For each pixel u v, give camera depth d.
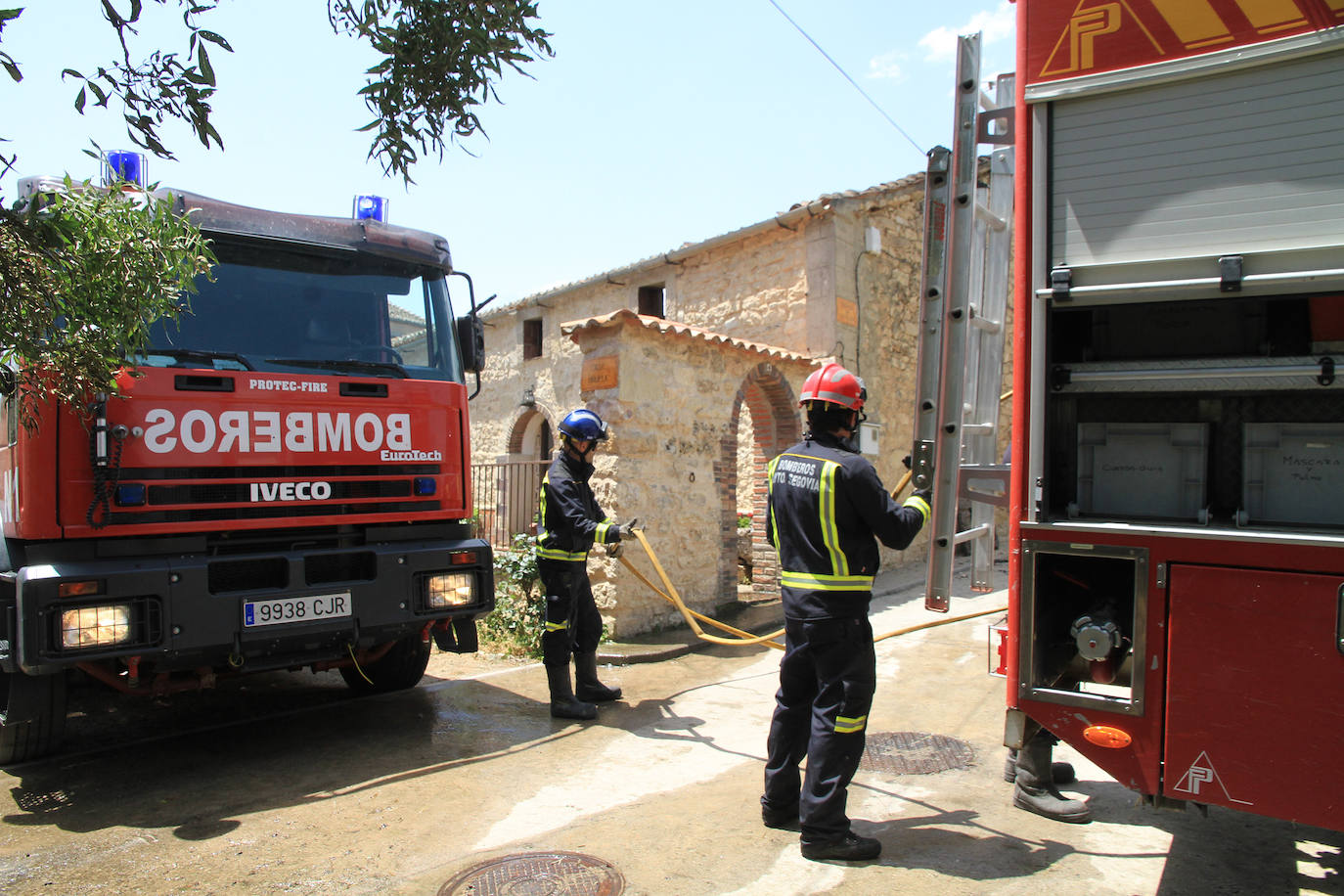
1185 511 2.88
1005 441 9.59
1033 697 2.84
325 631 4.35
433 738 4.86
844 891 3.00
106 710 5.57
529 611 7.33
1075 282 2.71
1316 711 2.38
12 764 4.39
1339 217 2.34
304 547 4.51
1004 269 3.86
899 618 8.21
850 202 10.89
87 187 2.90
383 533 4.73
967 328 3.37
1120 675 2.86
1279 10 2.41
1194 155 2.54
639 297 13.10
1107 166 2.67
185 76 2.35
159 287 3.02
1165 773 2.60
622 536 5.13
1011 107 3.12
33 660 3.62
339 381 4.55
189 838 3.51
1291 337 2.89
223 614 4.06
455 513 4.97
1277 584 2.44
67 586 3.68
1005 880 3.08
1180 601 2.58
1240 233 2.47
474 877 3.14
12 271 2.59
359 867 3.24
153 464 3.99
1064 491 3.02
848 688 3.24
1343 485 2.66
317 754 4.59
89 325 2.91
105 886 3.10
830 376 3.49
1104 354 3.13
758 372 9.20
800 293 10.91
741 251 11.67
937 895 2.97
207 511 4.15
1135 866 3.20
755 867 3.20
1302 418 2.81
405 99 2.88
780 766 3.53
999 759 4.41
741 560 10.40
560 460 5.40
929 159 3.26
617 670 6.46
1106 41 2.65
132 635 3.84
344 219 4.89
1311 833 3.49
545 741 4.77
